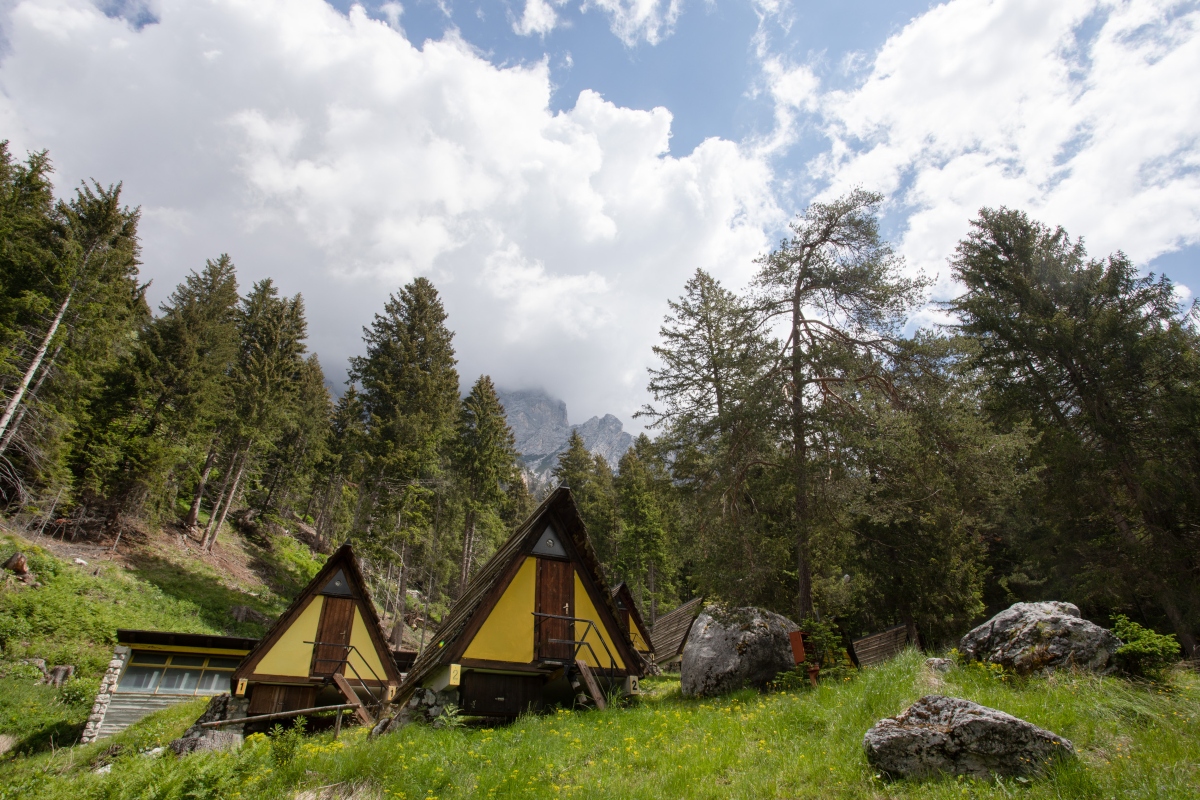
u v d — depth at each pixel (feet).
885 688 29.43
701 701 45.19
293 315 171.94
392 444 113.80
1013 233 90.58
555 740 31.04
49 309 90.94
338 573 63.62
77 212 99.76
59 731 63.31
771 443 55.47
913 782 21.18
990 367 84.17
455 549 134.82
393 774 26.03
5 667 69.51
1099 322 74.95
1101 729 23.66
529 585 49.49
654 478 77.56
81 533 104.99
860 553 69.46
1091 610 78.79
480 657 45.47
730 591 52.80
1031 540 84.69
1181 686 28.12
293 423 153.69
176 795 24.56
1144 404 72.69
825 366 56.80
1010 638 33.22
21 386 83.97
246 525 150.41
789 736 27.81
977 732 21.43
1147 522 71.26
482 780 25.16
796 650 50.24
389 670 61.67
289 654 58.90
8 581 81.05
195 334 124.06
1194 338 75.20
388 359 132.46
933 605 68.23
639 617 94.27
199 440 121.29
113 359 106.83
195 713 59.72
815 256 63.05
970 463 55.11
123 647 68.39
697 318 79.00
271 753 28.66
